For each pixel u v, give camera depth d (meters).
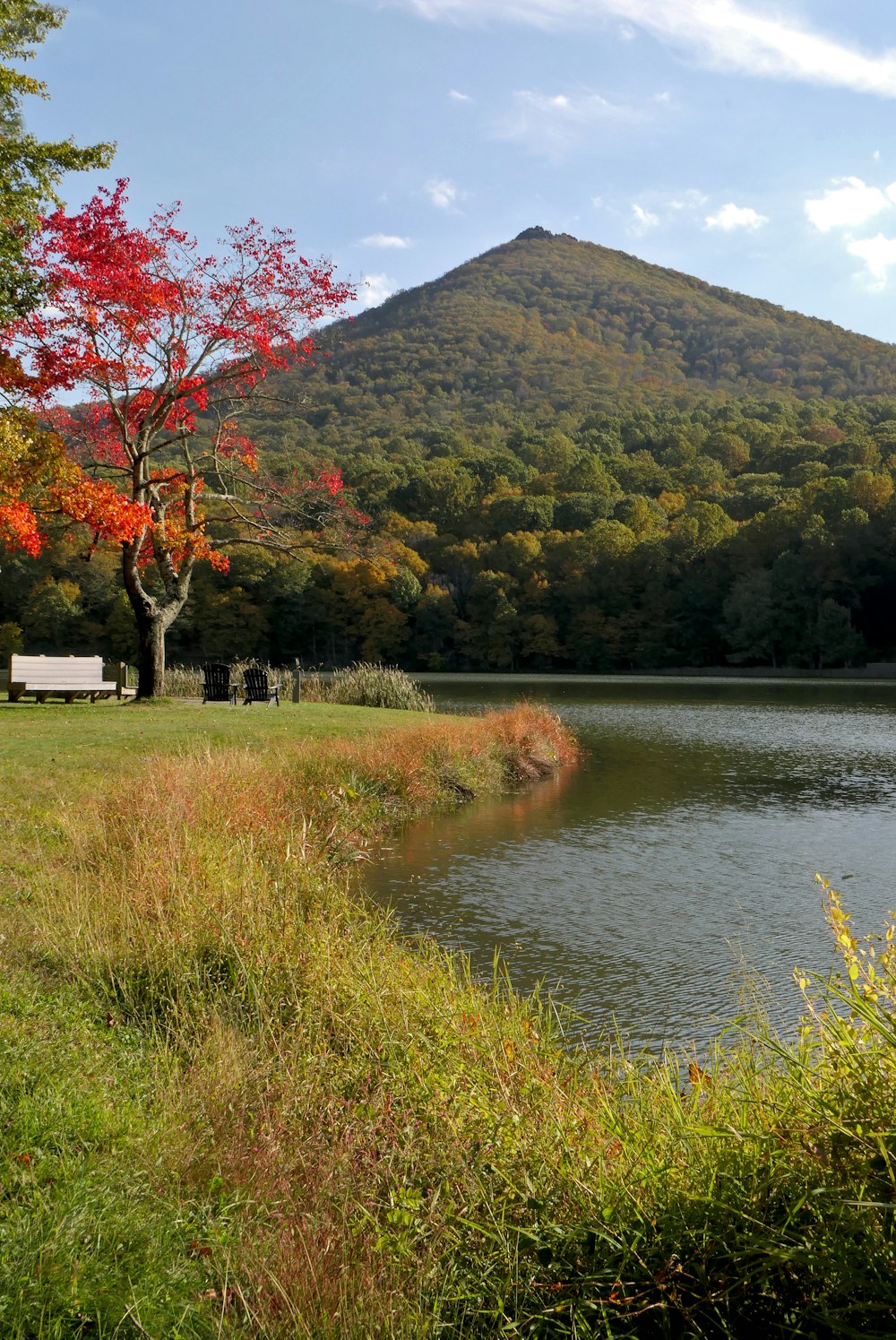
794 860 10.85
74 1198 3.20
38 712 17.16
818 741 23.20
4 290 14.56
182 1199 3.43
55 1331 2.60
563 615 74.12
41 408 17.34
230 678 22.28
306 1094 4.41
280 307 18.78
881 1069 3.02
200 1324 2.78
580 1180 3.37
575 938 7.99
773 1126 3.17
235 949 5.88
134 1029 5.10
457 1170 3.70
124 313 17.75
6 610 65.88
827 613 62.25
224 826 8.73
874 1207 2.66
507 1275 3.12
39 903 6.88
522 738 18.30
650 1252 3.03
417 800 13.88
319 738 15.43
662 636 70.88
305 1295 2.95
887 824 12.97
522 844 11.65
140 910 6.45
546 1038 5.07
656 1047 5.78
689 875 10.13
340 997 5.30
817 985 6.77
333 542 21.88
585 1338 2.85
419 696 25.33
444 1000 5.19
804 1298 2.79
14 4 13.82
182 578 20.44
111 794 9.84
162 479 18.92
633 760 19.72
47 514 16.58
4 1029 4.56
